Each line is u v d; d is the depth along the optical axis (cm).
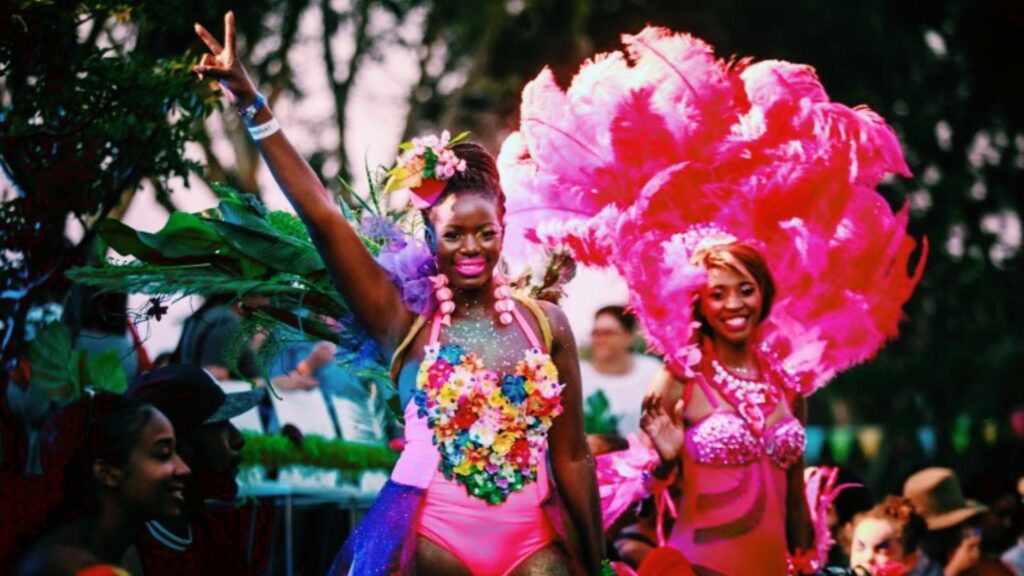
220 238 592
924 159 1881
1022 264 1877
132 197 826
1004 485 972
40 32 670
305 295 585
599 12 1923
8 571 495
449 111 1870
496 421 526
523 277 607
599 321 1108
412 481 529
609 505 681
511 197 682
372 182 587
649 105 696
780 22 1869
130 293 586
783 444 659
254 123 523
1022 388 1802
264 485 738
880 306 724
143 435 496
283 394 769
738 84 714
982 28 1861
